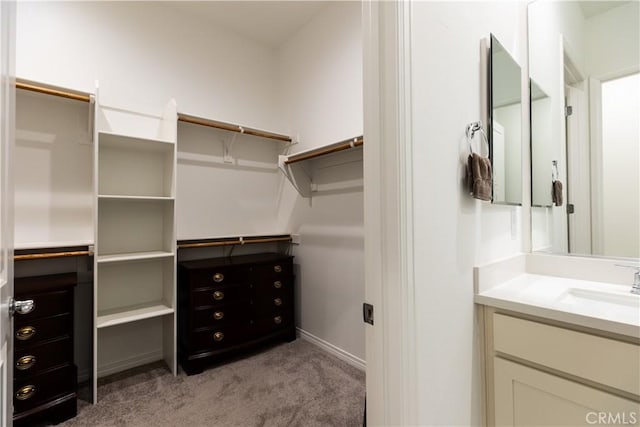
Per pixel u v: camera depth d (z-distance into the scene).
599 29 1.45
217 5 2.45
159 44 2.39
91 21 2.09
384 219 0.83
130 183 2.23
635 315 0.92
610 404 0.89
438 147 0.97
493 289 1.24
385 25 0.83
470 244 1.15
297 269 2.82
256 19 2.64
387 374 0.82
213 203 2.66
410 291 0.82
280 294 2.57
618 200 1.40
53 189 1.94
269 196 3.02
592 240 1.46
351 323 2.29
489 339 1.16
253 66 2.93
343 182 2.39
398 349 0.80
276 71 3.07
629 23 1.38
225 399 1.82
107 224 2.14
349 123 2.32
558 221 1.55
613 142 1.42
